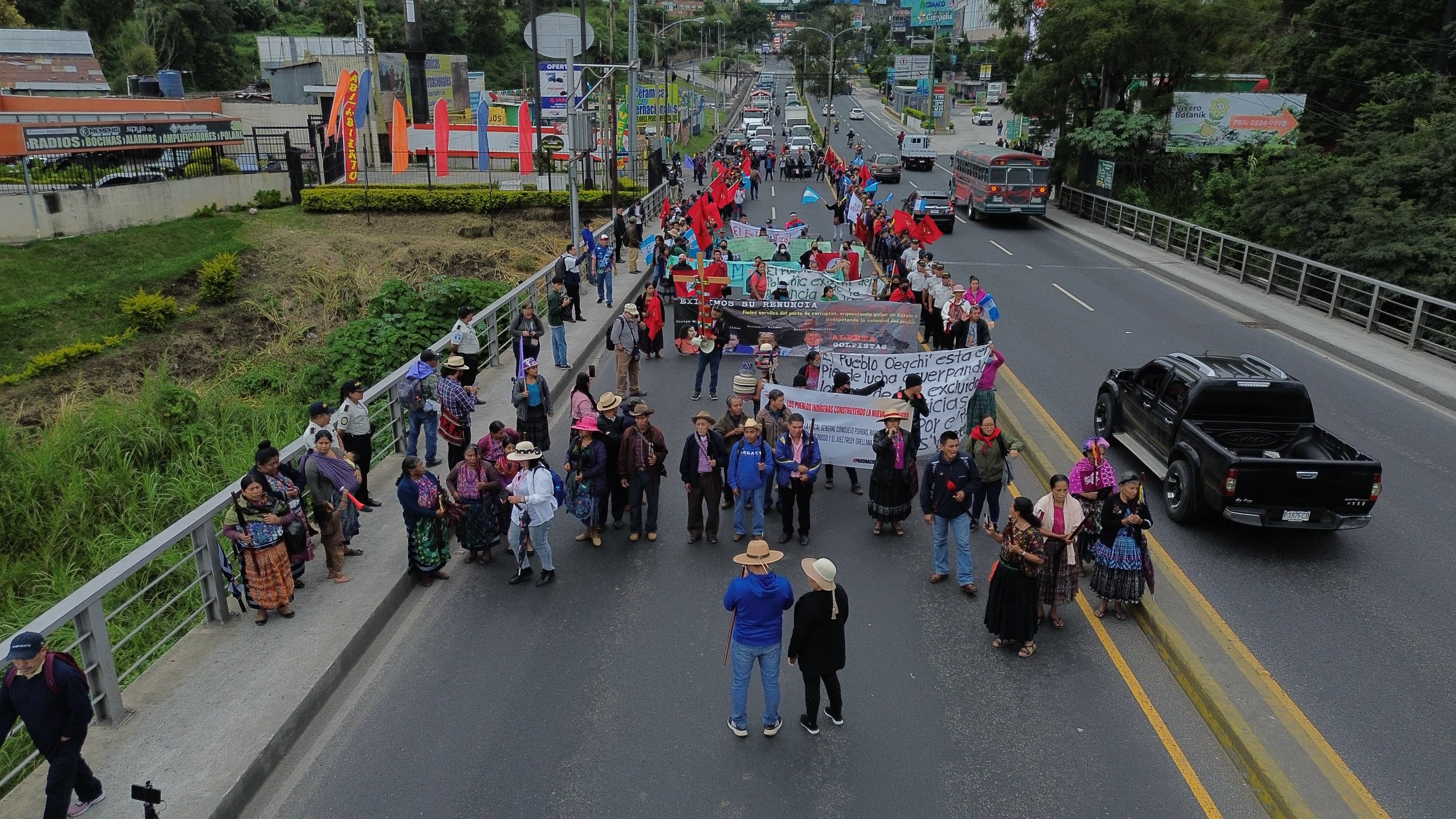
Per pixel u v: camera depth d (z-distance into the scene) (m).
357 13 83.62
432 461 12.55
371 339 20.33
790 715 7.58
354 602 8.90
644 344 18.73
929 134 85.00
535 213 35.88
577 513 10.59
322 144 38.19
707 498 10.68
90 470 14.35
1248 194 29.03
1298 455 10.98
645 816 6.38
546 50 42.28
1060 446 13.38
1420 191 24.53
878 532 11.02
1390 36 35.88
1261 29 44.91
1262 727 7.11
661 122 58.12
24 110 31.80
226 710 7.17
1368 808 6.41
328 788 6.65
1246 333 20.69
